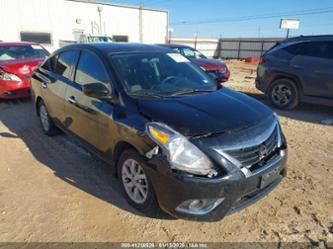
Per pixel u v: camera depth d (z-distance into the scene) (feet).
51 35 73.10
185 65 12.62
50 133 15.97
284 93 22.70
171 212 8.09
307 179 11.59
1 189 10.85
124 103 9.53
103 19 81.35
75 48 13.21
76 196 10.36
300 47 21.75
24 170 12.30
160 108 8.84
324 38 20.71
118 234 8.52
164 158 7.80
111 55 11.22
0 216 9.29
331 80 19.98
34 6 69.26
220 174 7.67
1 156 13.69
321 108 23.58
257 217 9.26
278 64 22.62
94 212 9.48
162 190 8.04
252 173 8.03
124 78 10.28
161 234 8.52
